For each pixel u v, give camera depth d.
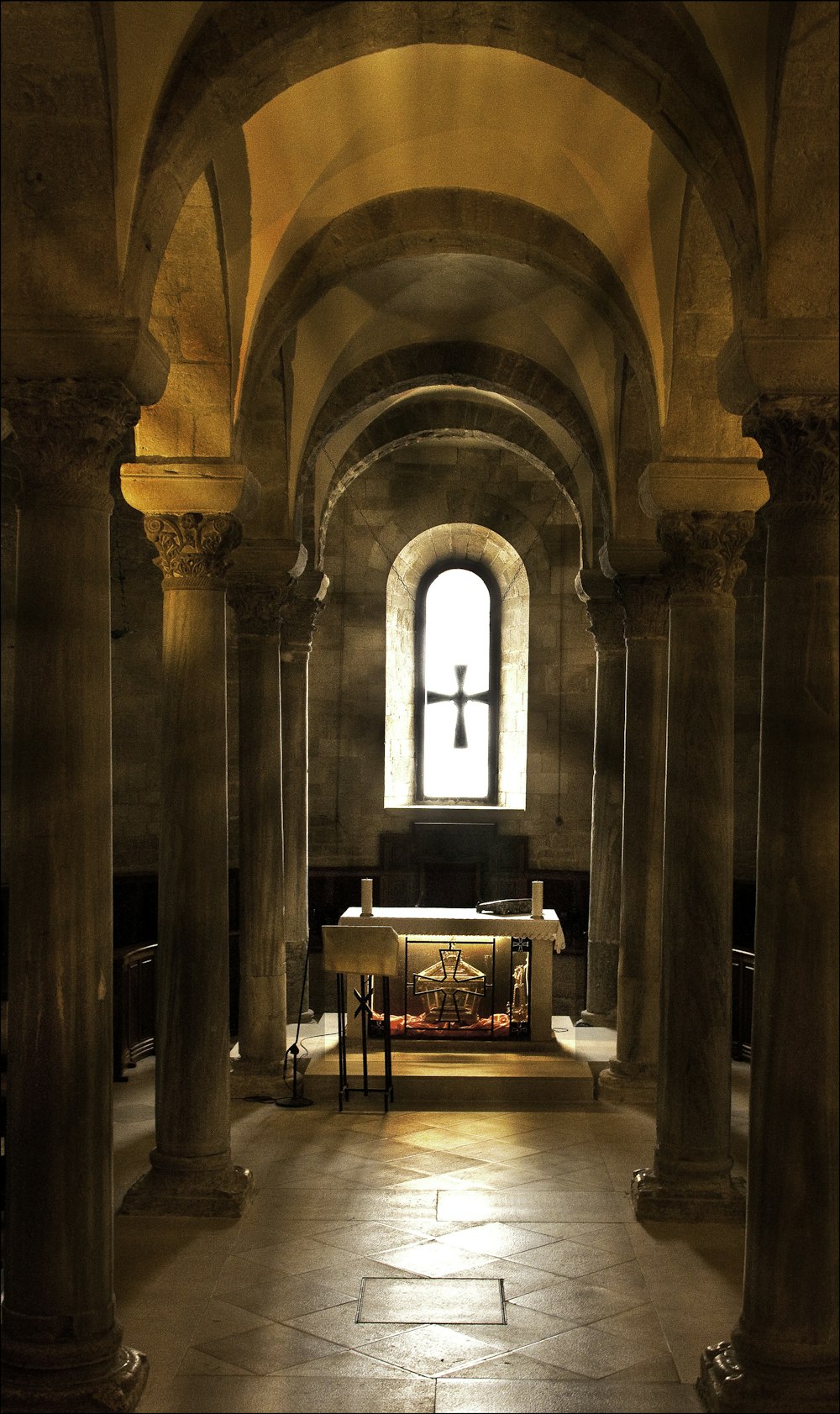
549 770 19.64
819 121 6.04
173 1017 9.07
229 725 17.94
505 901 13.83
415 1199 9.38
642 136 8.45
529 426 15.48
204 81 6.45
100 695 6.32
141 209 6.22
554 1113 11.90
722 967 9.03
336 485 15.46
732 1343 6.31
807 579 6.20
